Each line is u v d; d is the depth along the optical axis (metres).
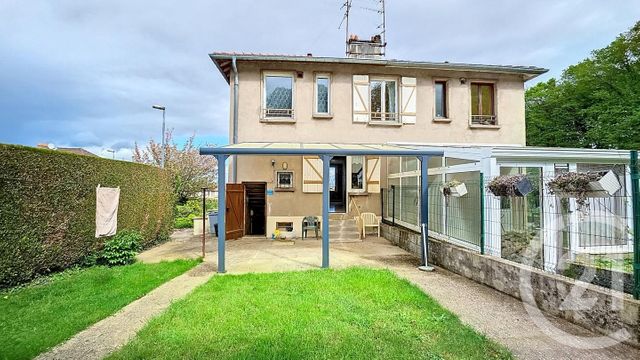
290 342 4.62
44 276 8.11
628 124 19.48
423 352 4.40
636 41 20.98
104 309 6.00
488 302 6.39
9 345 4.59
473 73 15.54
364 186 15.40
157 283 7.65
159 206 14.06
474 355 4.34
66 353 4.48
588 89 24.16
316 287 7.12
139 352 4.37
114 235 10.59
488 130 15.53
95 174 9.86
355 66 14.92
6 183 6.98
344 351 4.40
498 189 7.57
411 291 6.85
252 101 14.32
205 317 5.52
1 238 6.88
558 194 6.75
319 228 14.81
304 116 14.61
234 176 14.66
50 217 8.17
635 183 4.83
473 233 8.93
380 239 14.09
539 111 27.97
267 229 14.65
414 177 12.96
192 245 13.16
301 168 14.93
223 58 13.98
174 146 29.05
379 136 14.97
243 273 8.45
